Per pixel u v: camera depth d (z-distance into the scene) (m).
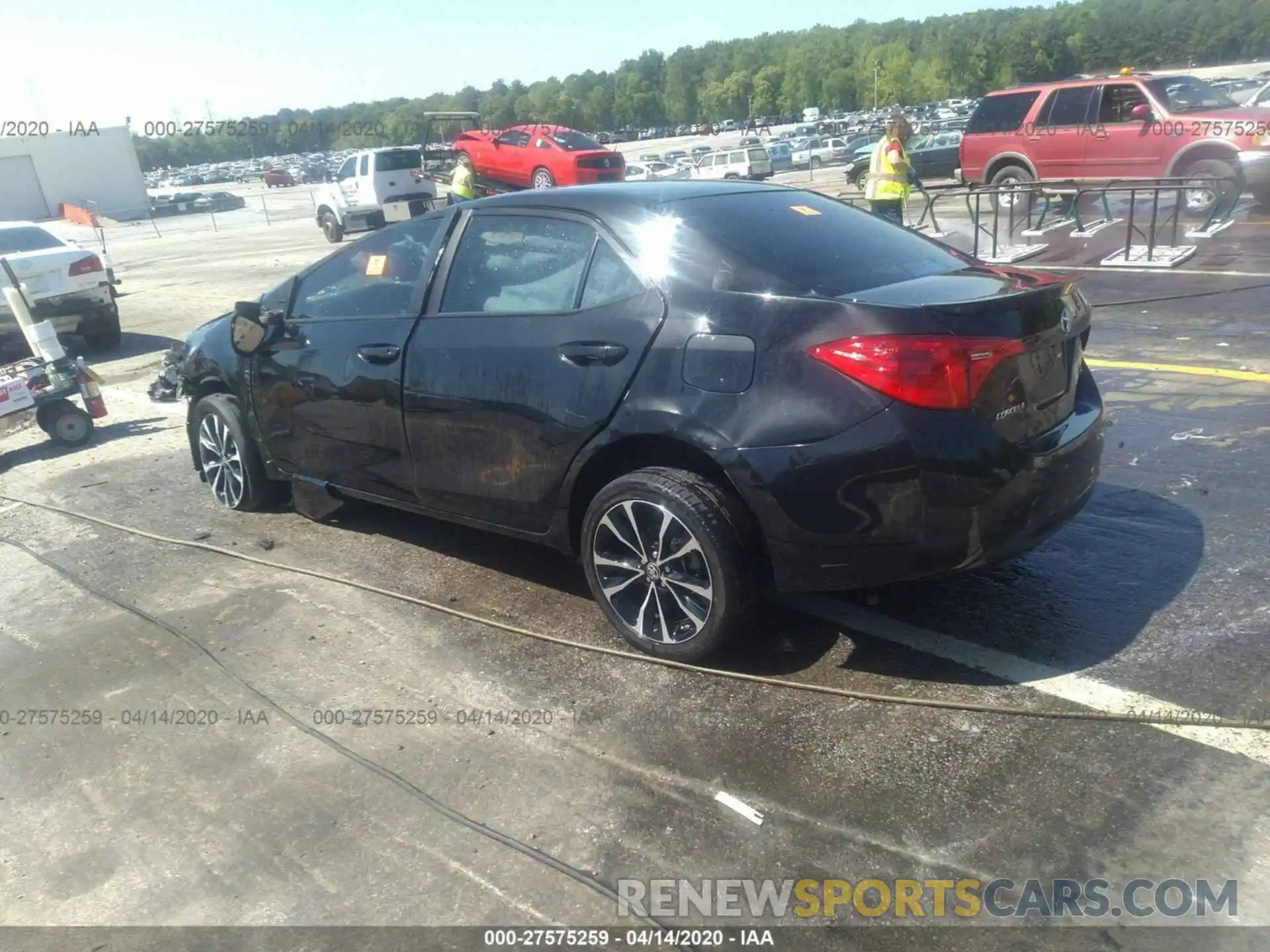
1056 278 3.75
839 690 3.47
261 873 2.84
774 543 3.38
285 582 4.76
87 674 4.02
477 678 3.76
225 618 4.42
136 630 4.37
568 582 4.55
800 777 3.05
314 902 2.71
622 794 3.04
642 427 3.54
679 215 3.78
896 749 3.14
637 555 3.72
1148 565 4.17
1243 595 3.87
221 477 5.77
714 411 3.38
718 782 3.06
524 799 3.05
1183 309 8.76
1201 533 4.42
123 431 7.79
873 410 3.15
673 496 3.49
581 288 3.84
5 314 10.55
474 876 2.76
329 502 5.31
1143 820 2.76
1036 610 3.90
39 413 7.31
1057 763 3.01
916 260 3.93
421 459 4.38
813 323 3.28
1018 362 3.30
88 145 42.91
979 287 3.55
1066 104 15.03
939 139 29.28
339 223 25.06
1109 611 3.85
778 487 3.29
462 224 4.34
